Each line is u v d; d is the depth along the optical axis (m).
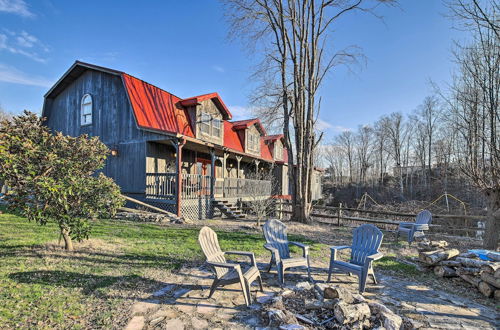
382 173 39.88
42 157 4.71
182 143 10.23
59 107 14.19
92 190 5.14
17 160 4.36
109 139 12.25
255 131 19.58
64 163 4.94
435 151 27.42
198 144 11.45
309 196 11.65
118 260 4.92
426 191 27.19
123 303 3.30
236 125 18.14
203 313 3.12
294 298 3.41
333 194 40.09
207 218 11.76
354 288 4.14
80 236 4.99
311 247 6.72
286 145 12.06
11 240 5.77
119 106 12.05
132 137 11.59
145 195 11.12
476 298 3.90
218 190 13.11
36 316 2.86
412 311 3.35
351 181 42.84
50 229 7.12
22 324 2.69
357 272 3.97
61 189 4.40
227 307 3.29
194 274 4.43
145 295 3.56
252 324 2.88
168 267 4.68
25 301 3.15
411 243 7.85
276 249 4.34
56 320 2.81
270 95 12.58
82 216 5.18
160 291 3.71
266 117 13.16
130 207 11.40
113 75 12.33
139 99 11.66
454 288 4.27
